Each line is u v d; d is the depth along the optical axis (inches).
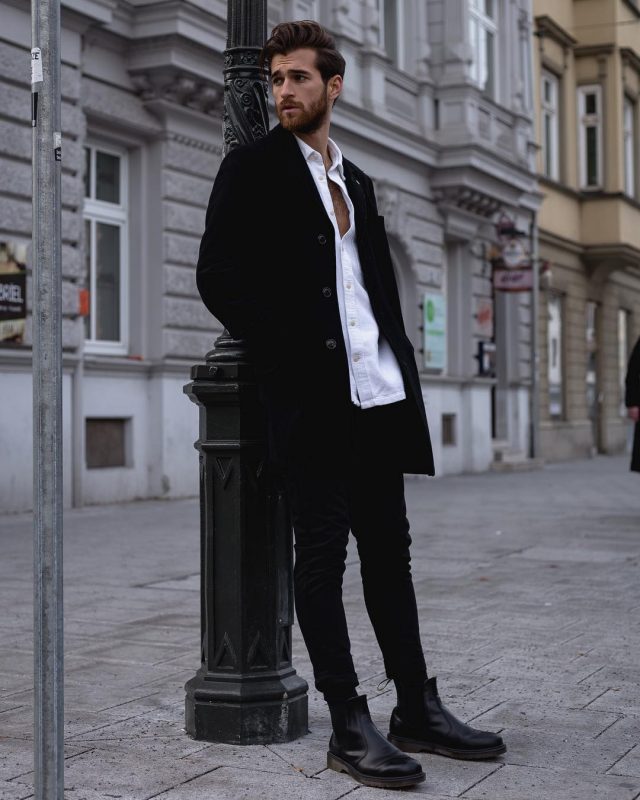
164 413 505.7
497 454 829.2
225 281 125.9
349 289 130.8
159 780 124.0
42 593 103.4
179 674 175.8
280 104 131.3
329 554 128.2
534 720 148.6
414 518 437.4
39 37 100.9
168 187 508.1
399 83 698.2
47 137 100.8
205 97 510.6
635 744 137.7
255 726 137.3
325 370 126.6
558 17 979.9
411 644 135.0
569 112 1003.3
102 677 173.6
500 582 269.1
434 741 133.0
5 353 419.5
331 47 132.4
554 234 948.0
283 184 129.3
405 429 132.5
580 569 291.3
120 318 508.1
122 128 494.6
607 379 1096.8
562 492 585.9
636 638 201.8
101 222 497.0
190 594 254.1
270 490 139.4
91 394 476.1
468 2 748.0
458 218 765.3
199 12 483.5
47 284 101.2
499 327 863.1
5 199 426.3
